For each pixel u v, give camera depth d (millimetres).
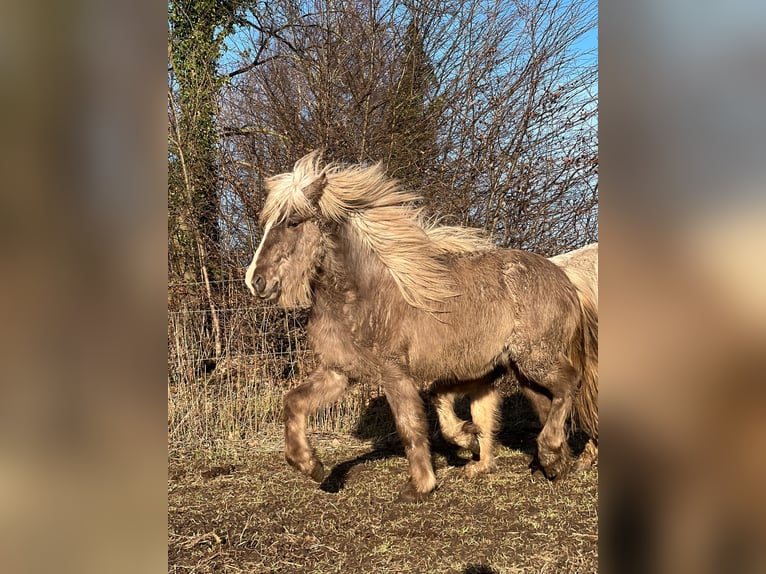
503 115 7195
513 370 4465
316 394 4020
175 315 6305
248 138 7562
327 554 3268
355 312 3924
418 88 7582
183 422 5883
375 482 4535
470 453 5340
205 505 4121
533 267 4293
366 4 7328
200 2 7539
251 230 7301
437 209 7016
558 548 3240
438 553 3234
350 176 3996
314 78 7316
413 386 3986
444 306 3979
